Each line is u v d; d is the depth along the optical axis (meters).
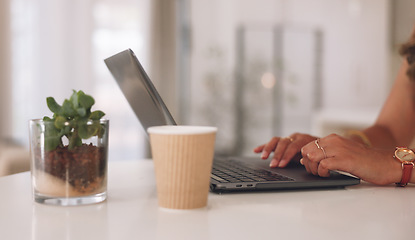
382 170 0.85
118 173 1.03
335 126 3.55
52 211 0.65
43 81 4.00
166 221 0.59
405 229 0.56
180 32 4.71
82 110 0.66
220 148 4.91
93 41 4.20
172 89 4.55
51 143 0.67
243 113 4.92
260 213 0.64
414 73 1.15
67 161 0.68
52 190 0.68
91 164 0.69
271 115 5.00
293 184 0.81
